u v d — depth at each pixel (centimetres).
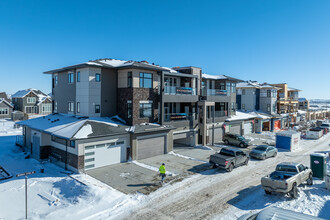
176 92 2616
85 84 2331
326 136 3822
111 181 1573
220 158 1811
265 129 4369
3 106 5838
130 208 1198
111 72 2455
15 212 1150
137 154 2134
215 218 1101
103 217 1106
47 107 6606
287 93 5766
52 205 1234
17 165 1983
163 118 2408
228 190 1436
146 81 2414
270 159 2262
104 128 2005
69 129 1898
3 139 3216
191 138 2808
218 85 3622
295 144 2766
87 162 1803
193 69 3000
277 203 1252
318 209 1174
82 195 1310
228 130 3350
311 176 1516
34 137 2239
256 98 4709
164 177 1569
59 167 1922
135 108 2292
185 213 1148
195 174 1734
